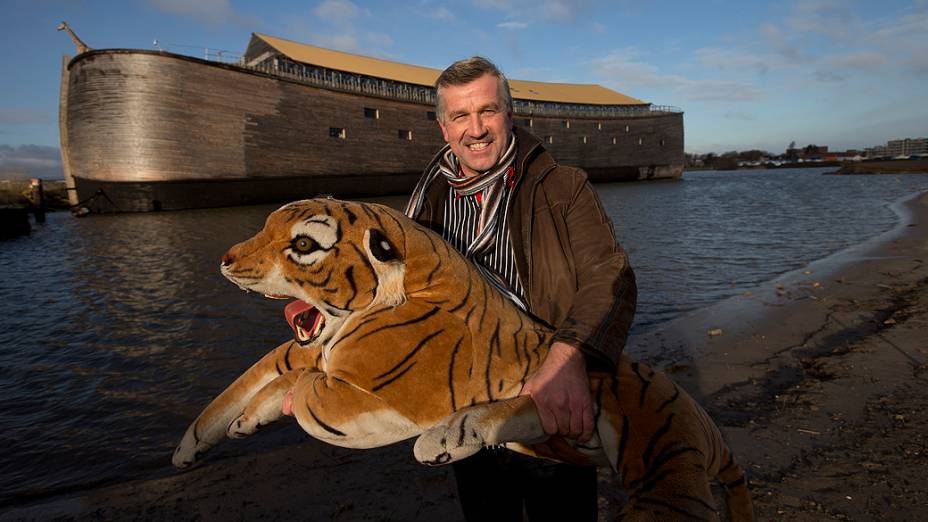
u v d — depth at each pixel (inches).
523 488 75.4
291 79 1397.6
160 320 335.6
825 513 116.6
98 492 146.6
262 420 65.6
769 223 772.0
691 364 221.0
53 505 140.6
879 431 149.9
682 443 56.1
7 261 595.5
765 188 1768.0
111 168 1226.0
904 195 1224.8
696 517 50.4
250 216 1100.5
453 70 73.2
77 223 1049.5
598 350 59.0
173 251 639.8
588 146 2242.9
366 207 64.6
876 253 476.4
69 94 1275.8
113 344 289.6
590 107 2388.0
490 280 71.8
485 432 50.8
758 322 277.0
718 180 2551.7
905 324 246.8
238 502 137.4
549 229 73.5
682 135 2571.4
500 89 73.3
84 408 206.7
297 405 58.9
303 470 152.1
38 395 220.2
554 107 2263.8
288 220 60.6
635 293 68.0
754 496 124.3
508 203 76.2
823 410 166.2
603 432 58.7
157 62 1198.3
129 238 775.7
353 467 152.8
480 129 72.1
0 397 218.5
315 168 1471.5
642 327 287.7
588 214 72.3
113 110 1205.7
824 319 272.7
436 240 65.4
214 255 602.9
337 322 61.2
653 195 1521.9
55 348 285.1
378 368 56.1
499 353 60.7
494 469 77.6
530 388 56.6
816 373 199.9
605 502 128.3
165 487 146.5
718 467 63.6
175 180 1244.5
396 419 56.4
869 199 1149.7
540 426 54.7
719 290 369.7
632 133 2380.7
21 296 416.5
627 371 63.9
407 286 60.6
